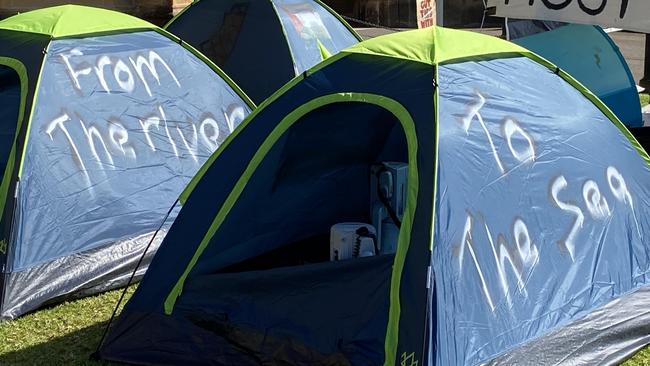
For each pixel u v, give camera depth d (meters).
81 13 6.16
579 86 5.09
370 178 5.30
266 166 4.77
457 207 4.12
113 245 5.66
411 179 4.18
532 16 6.73
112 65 5.99
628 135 5.16
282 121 4.66
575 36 8.04
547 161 4.60
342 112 4.95
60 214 5.47
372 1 20.08
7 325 5.09
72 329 5.06
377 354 4.04
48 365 4.61
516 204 4.38
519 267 4.30
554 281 4.43
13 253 5.24
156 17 16.34
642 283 4.82
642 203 5.03
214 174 4.77
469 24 19.78
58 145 5.55
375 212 5.20
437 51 4.55
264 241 5.07
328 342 4.18
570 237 4.57
